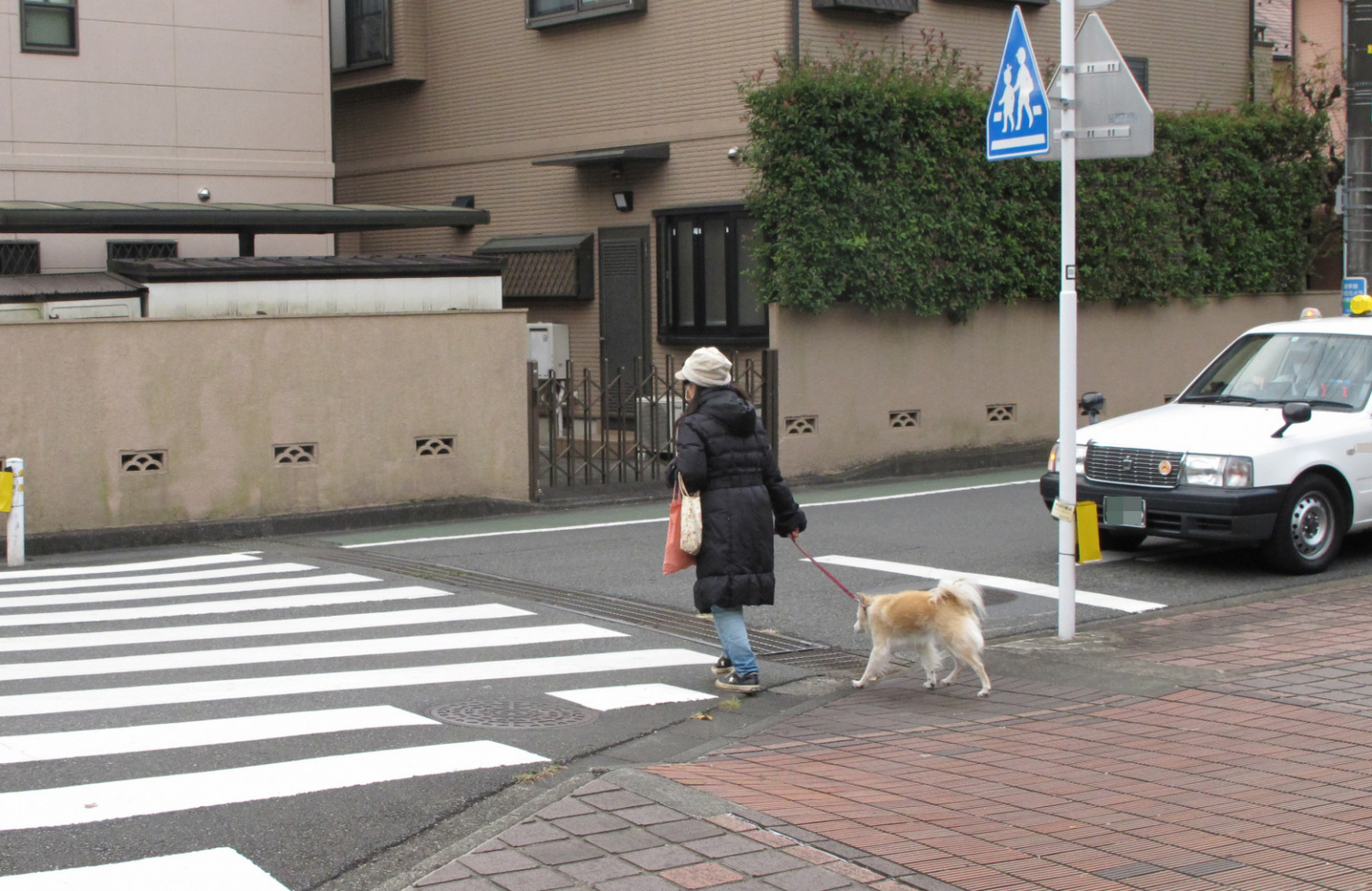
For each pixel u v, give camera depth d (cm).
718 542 729
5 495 1210
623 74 2008
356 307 1688
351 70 2345
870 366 1758
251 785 571
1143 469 1057
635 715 699
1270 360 1168
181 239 1983
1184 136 2002
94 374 1307
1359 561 1120
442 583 1086
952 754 610
